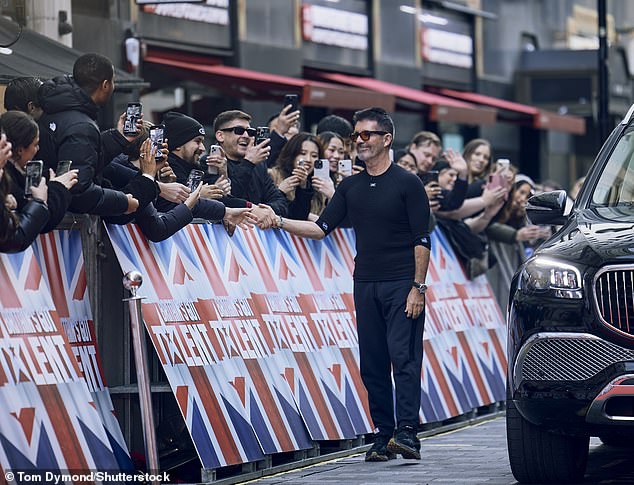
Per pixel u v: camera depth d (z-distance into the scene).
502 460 10.59
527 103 34.31
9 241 7.73
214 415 9.33
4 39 12.96
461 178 14.01
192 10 21.64
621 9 40.38
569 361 8.73
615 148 10.35
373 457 10.62
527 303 8.90
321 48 25.78
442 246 14.10
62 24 15.17
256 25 23.31
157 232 9.27
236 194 11.03
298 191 11.77
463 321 14.01
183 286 9.53
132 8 19.42
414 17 29.41
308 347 10.88
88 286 8.88
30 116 8.20
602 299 8.68
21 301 7.91
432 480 9.52
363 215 10.59
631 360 8.56
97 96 8.70
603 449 11.31
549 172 35.44
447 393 13.00
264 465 9.85
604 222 9.35
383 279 10.53
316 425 10.59
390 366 10.75
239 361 9.84
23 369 7.75
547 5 36.41
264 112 23.20
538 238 16.23
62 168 8.27
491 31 33.09
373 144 10.54
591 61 33.84
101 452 8.15
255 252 10.57
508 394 9.23
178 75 20.41
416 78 29.47
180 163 10.60
